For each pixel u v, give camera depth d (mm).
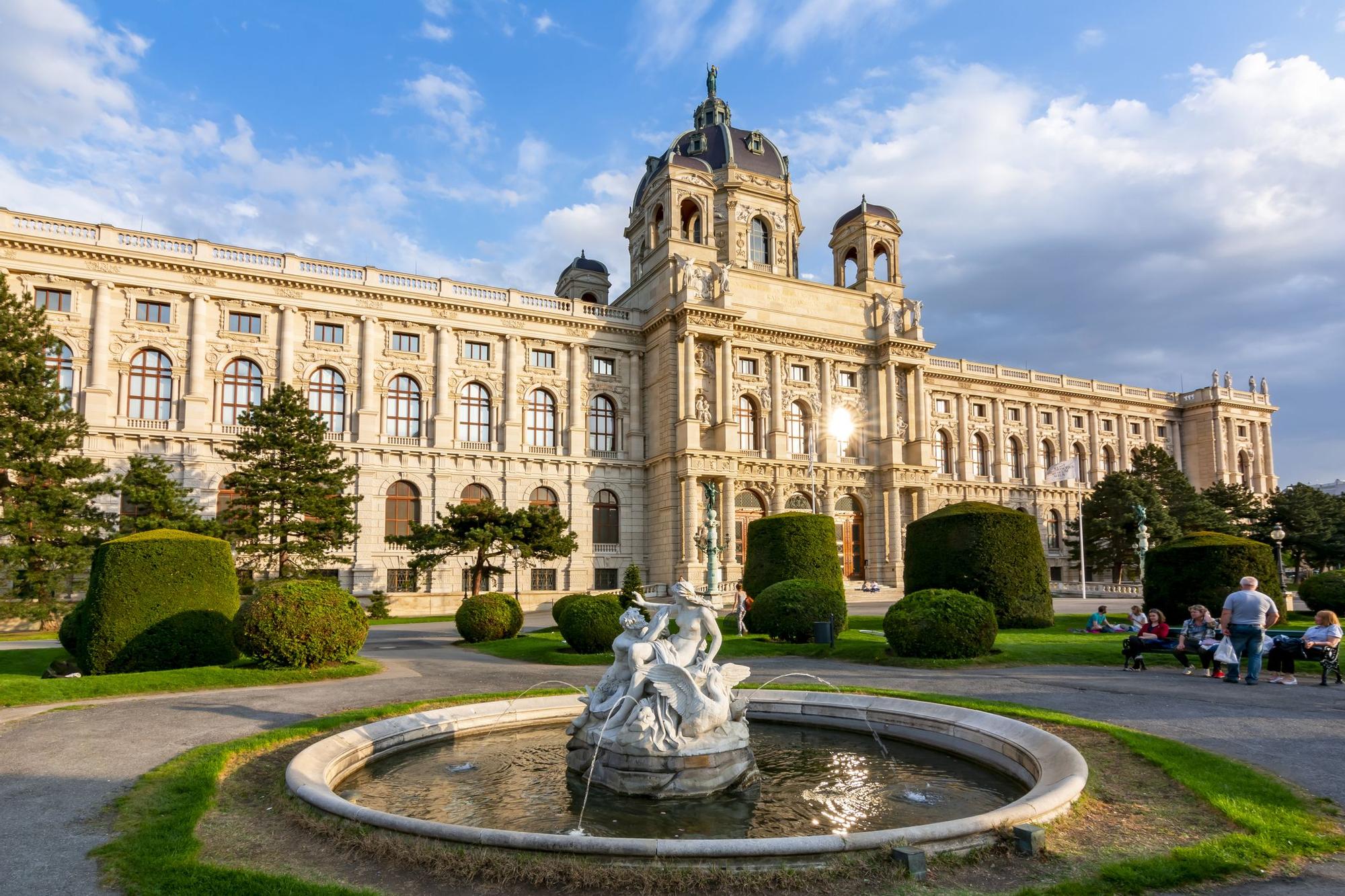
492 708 15422
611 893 7406
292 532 46250
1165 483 77625
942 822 8797
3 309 40781
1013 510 35594
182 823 9406
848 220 81500
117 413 51688
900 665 24125
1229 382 104688
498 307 63281
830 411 72688
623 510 66438
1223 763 11516
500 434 62906
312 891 7348
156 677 20188
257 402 55844
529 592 60344
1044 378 94812
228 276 55125
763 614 30719
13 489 39625
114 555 22812
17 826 9500
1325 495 76000
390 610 52719
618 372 68750
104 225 52344
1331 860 8266
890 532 71688
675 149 77938
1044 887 7504
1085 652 25438
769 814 10484
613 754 11438
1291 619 39281
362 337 59000
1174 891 7547
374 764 12922
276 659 22094
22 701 17734
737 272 71000
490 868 7789
